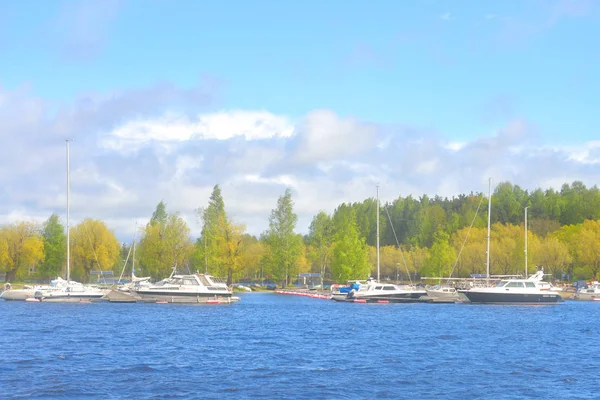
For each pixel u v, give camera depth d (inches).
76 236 5772.6
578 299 5467.5
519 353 2049.7
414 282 7032.5
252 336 2470.5
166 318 3282.5
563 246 6284.5
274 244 6328.7
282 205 6353.3
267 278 7662.4
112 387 1467.8
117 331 2593.5
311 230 6722.4
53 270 6087.6
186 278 4458.7
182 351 2028.8
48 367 1708.9
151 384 1503.4
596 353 2068.2
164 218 6761.8
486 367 1769.2
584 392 1464.1
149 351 2017.7
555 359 1927.9
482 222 7770.7
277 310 3991.1
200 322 3065.9
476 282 4918.8
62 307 4042.8
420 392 1449.3
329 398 1385.3
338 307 4301.2
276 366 1756.9
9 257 5556.1
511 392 1457.9
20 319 3147.1
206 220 5979.3
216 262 5738.2
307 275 6988.2
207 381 1544.0
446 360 1884.8
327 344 2236.7
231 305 4431.6
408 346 2192.4
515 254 6112.2
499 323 3127.5
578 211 7800.2
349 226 5920.3
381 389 1475.1
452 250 6136.8
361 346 2186.3
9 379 1545.3
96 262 5792.3
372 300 4682.6
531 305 4352.9
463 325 2999.5
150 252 5738.2
